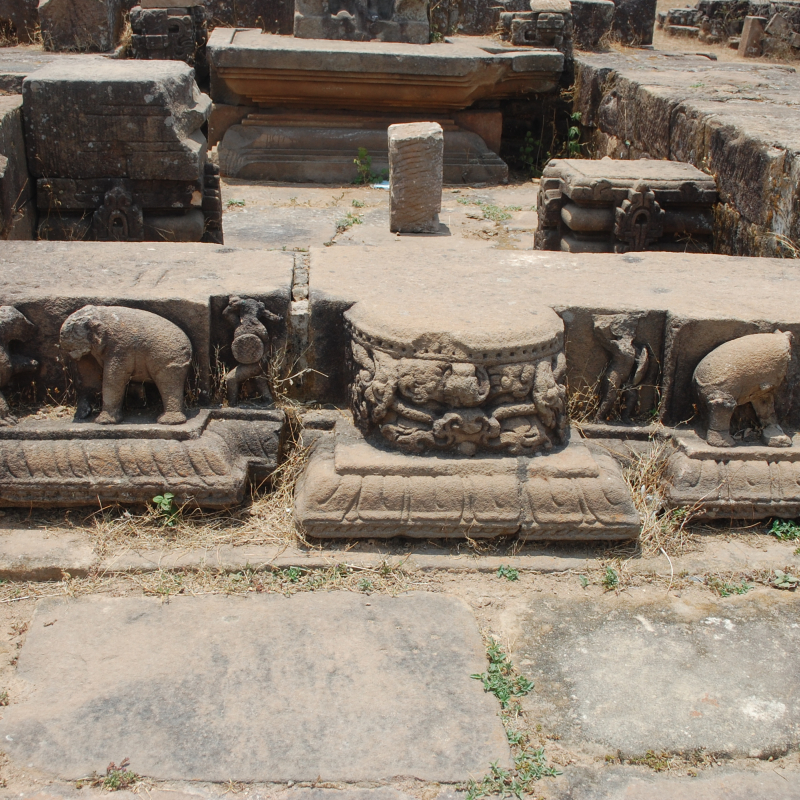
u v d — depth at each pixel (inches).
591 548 135.4
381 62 355.9
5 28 425.7
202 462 134.0
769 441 141.2
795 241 200.4
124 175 231.6
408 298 146.6
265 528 136.1
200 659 110.8
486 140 395.5
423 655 113.0
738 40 564.4
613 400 148.8
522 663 112.9
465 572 129.8
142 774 94.4
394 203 285.1
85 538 132.4
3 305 140.4
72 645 112.7
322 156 369.7
